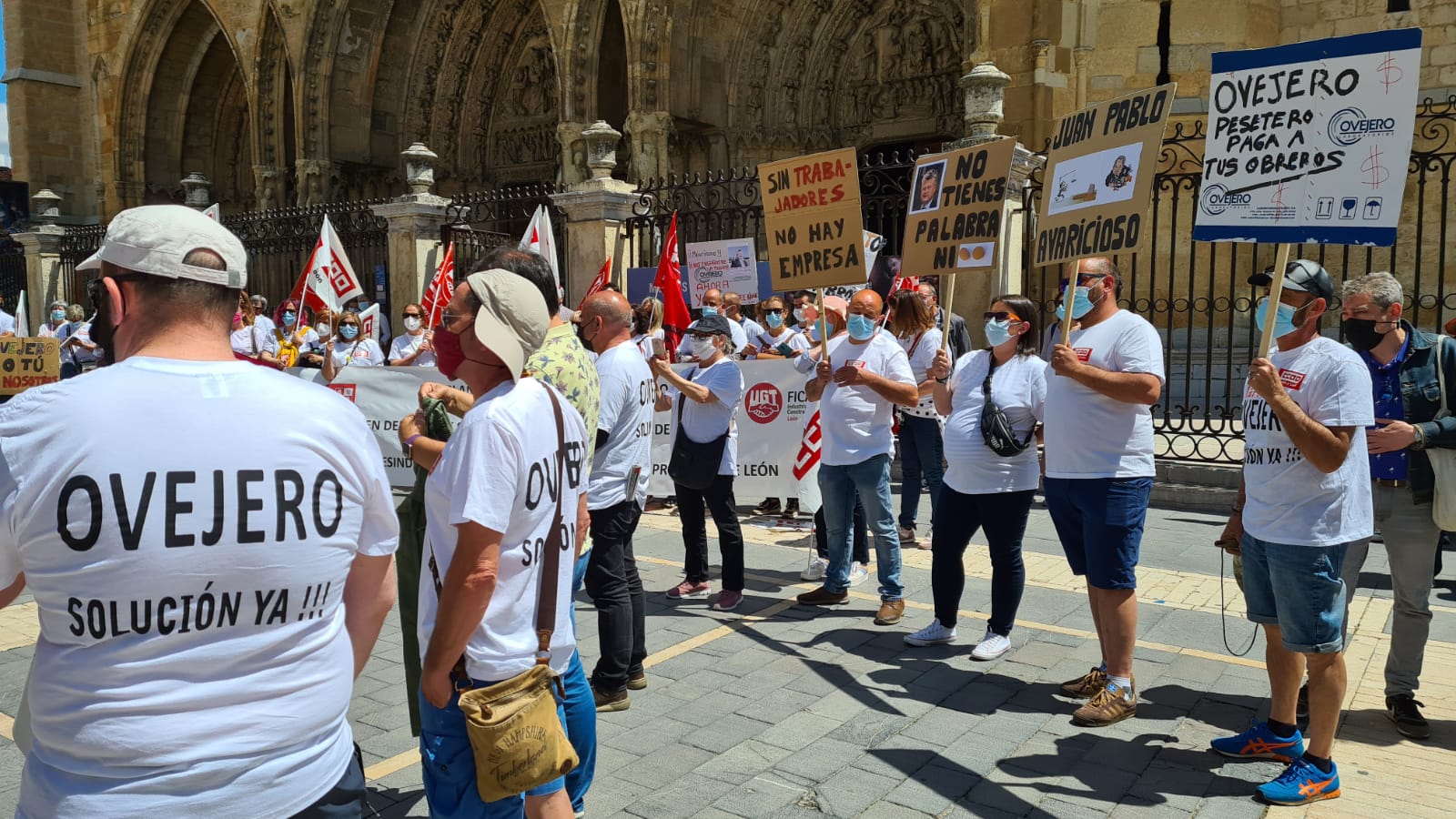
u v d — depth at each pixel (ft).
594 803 11.87
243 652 5.39
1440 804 11.69
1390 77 11.19
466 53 75.61
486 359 8.45
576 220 41.14
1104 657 14.70
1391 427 13.30
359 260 58.23
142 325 5.62
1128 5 46.21
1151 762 12.96
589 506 14.46
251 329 41.78
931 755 13.17
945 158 17.92
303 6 69.82
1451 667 16.30
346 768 6.10
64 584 5.06
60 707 5.12
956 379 17.24
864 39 61.62
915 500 25.67
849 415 18.92
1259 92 12.34
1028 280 34.91
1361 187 11.43
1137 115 13.67
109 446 5.08
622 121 65.21
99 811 5.05
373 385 25.76
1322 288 11.67
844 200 18.74
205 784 5.22
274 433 5.49
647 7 56.70
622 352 14.71
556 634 8.82
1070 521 14.74
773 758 13.12
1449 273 44.14
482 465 7.84
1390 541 13.83
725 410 19.22
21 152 85.81
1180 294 45.96
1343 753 13.19
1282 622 11.89
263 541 5.38
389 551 6.37
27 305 71.51
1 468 5.07
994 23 47.60
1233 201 12.61
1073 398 14.20
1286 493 11.71
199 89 86.48
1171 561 23.39
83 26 86.89
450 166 77.15
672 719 14.47
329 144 71.31
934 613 19.08
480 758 7.69
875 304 18.65
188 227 5.65
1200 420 43.47
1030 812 11.64
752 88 62.28
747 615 19.63
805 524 28.84
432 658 7.91
